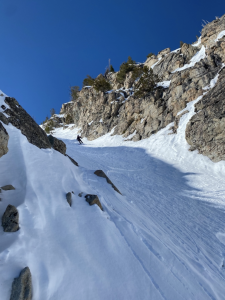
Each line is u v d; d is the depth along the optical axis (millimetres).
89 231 3592
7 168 4195
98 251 3262
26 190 3768
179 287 3250
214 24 26688
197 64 23312
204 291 3422
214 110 14922
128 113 28375
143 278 3131
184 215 7414
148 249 3781
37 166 4719
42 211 3498
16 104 6336
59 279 2559
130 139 24672
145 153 19328
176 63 30594
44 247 2840
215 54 22375
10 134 4996
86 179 6551
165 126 21797
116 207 5281
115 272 3031
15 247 2527
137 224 4723
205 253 5105
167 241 4707
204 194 10523
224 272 4566
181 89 22250
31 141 5625
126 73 43031
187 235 5840
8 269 2252
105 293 2686
